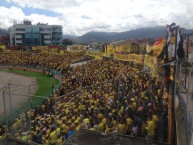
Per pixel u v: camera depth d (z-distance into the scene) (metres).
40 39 147.38
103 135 7.28
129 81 20.38
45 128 14.38
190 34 11.68
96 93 20.41
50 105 18.69
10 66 71.06
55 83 47.41
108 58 49.38
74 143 6.75
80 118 14.16
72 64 59.69
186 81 9.17
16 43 148.25
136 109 14.85
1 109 24.12
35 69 65.25
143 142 6.93
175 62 10.85
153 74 20.41
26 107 18.89
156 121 12.77
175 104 10.53
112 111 15.05
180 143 7.95
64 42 161.12
